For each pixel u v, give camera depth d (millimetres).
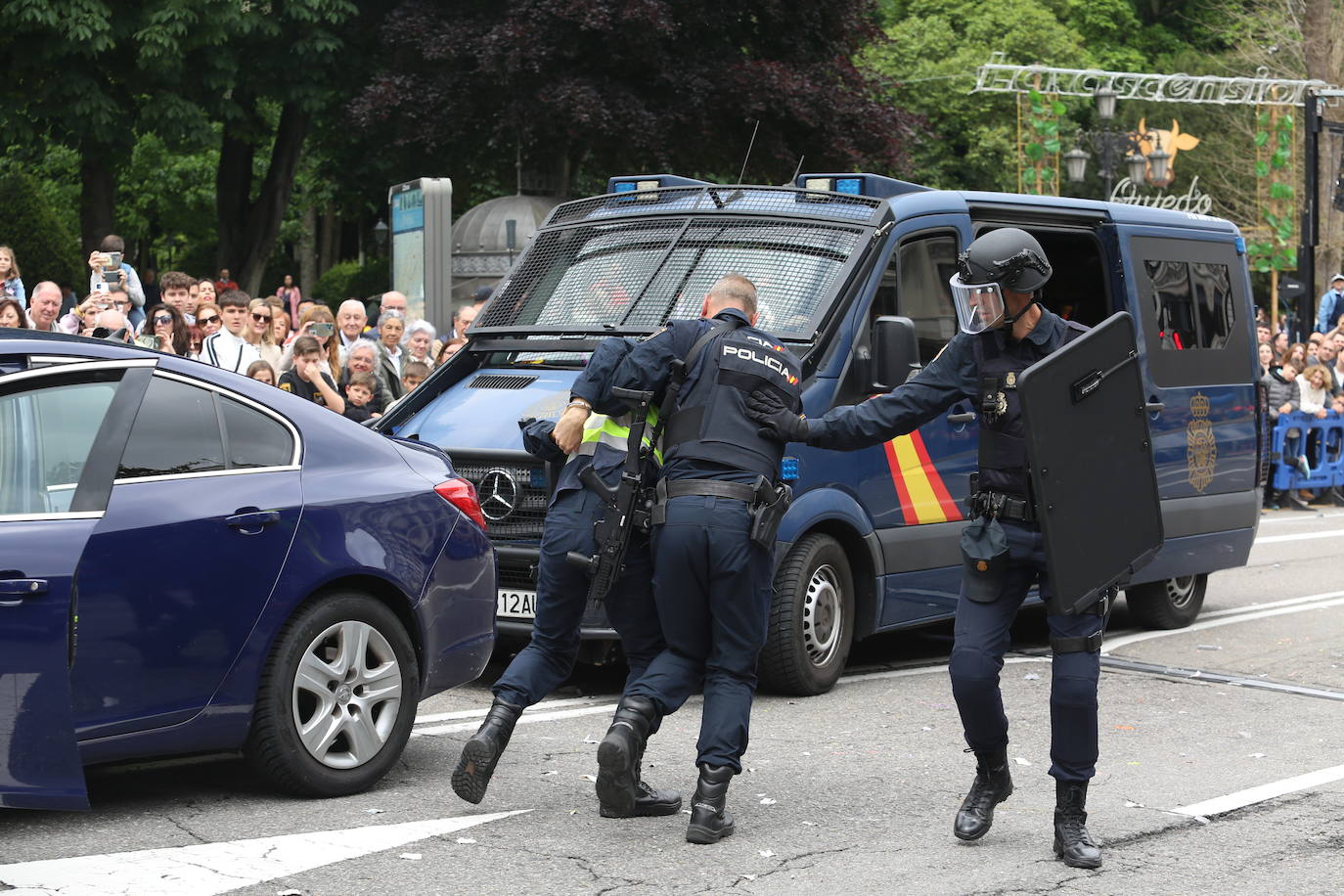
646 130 26844
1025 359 5500
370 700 6230
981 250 5410
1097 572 5453
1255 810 6289
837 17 29141
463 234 28594
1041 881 5297
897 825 5992
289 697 5953
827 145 28047
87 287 27125
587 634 7918
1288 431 20000
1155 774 6906
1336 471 20594
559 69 27391
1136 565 5609
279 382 10664
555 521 5977
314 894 4996
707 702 5781
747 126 28062
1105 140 32125
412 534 6375
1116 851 5676
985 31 52969
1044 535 5320
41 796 5281
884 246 8734
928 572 9102
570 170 30312
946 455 9219
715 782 5688
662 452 5883
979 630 5562
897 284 8812
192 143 25844
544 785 6418
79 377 5676
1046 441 5352
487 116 28438
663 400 5879
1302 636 10812
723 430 5809
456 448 8367
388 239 36031
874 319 8625
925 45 52625
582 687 8609
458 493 6625
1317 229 28875
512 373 8992
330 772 6098
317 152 36094
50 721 5309
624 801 5691
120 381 5762
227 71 26062
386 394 11961
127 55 25391
